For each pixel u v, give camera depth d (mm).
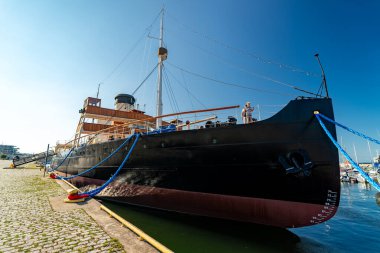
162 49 12789
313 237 7492
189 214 7840
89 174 13188
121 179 10109
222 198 6984
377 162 36188
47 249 4293
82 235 5066
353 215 11781
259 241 6383
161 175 8336
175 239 6352
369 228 8914
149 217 8367
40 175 22922
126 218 8242
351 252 6418
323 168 5758
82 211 7344
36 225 5840
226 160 6840
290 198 6066
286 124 6176
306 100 6133
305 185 5891
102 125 18609
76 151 16031
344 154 4980
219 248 5859
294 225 6117
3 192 11422
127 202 9883
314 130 5922
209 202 7242
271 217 6309
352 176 35344
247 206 6602
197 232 6906
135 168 9305
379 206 15234
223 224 7164
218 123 7379
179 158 7797
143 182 9023
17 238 4887
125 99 22797
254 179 6441
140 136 9141
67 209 7633
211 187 7164
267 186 6293
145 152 8867
